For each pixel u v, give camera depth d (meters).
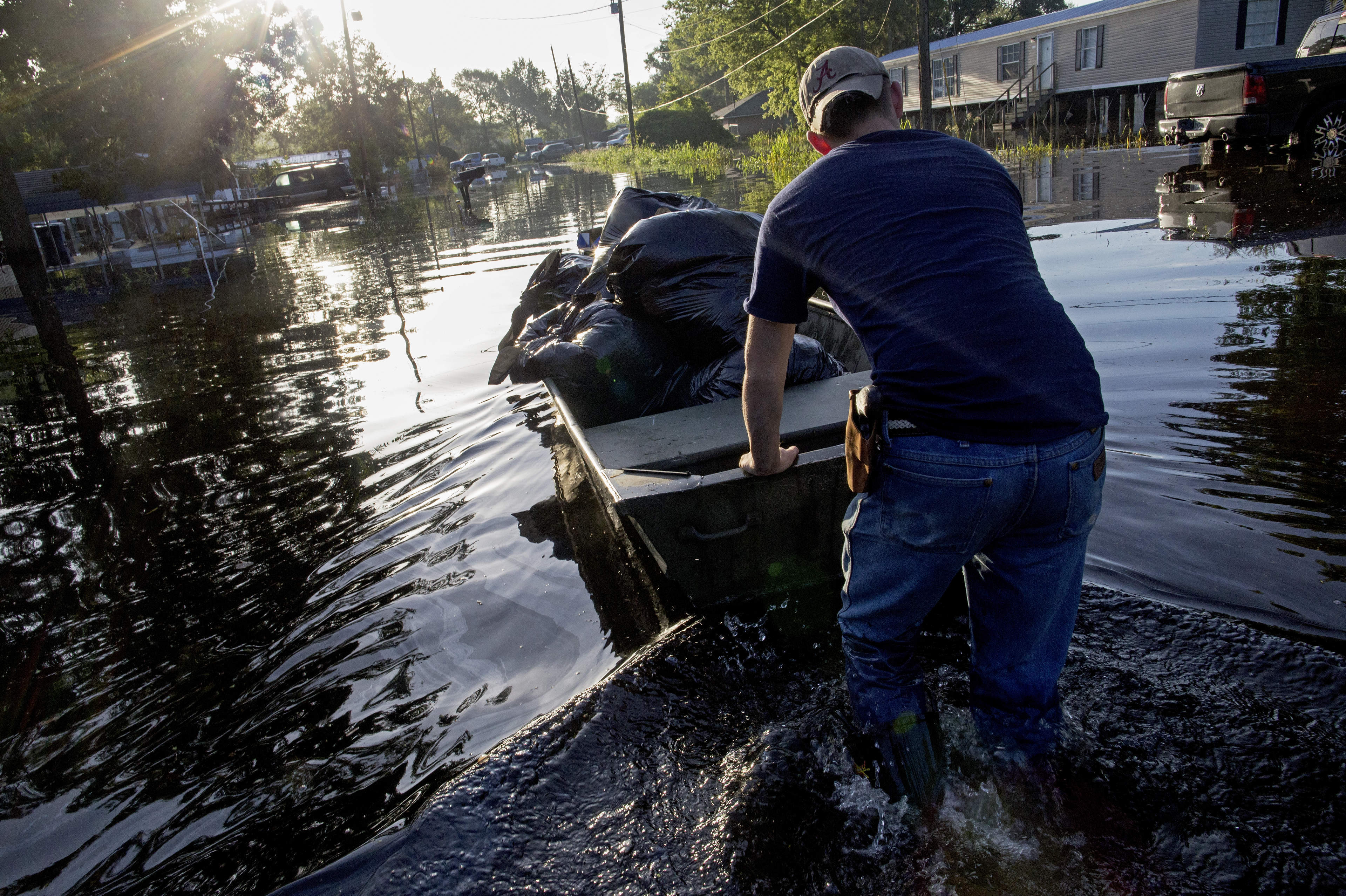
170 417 5.78
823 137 1.92
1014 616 1.75
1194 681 2.07
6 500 4.49
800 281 1.78
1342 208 7.74
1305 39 11.77
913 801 1.75
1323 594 2.37
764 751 1.95
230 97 22.36
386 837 1.85
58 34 17.34
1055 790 1.76
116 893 1.82
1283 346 4.34
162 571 3.44
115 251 22.66
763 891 1.59
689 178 24.12
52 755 2.37
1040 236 8.33
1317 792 1.72
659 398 3.70
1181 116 11.36
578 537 3.28
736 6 31.11
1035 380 1.53
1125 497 3.04
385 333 7.84
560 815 1.83
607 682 2.25
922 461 1.59
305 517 3.80
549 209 21.08
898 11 31.69
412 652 2.63
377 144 42.56
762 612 2.51
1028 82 24.23
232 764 2.22
